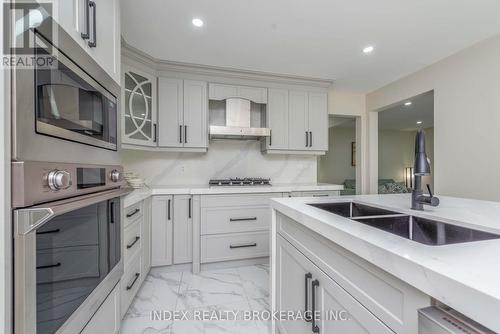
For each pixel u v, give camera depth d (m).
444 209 1.12
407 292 0.53
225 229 2.49
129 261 1.66
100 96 1.05
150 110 2.50
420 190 1.10
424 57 2.49
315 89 3.15
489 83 2.12
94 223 0.99
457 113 2.38
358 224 0.78
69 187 0.77
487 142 2.14
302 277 1.05
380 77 3.01
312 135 3.12
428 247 0.56
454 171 2.41
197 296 1.96
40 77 0.65
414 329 0.51
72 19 0.82
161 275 2.34
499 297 0.34
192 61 2.54
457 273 0.42
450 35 2.08
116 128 1.24
